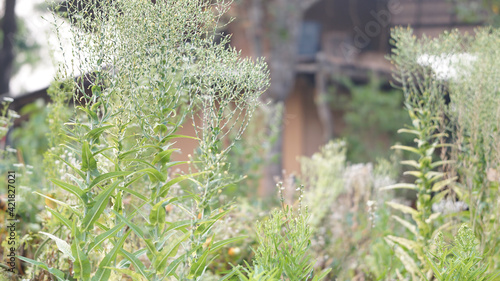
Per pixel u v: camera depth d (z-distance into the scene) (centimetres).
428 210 276
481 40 288
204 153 188
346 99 1120
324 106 1096
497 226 256
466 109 273
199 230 182
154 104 180
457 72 276
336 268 312
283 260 179
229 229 286
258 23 939
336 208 432
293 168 1173
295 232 185
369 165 466
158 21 176
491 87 265
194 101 190
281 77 960
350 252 352
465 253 193
